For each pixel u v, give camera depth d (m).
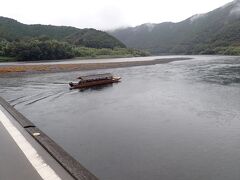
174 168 12.88
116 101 29.28
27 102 28.77
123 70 68.12
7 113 12.52
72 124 20.34
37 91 36.28
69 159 6.30
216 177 12.05
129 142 16.19
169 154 14.41
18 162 6.19
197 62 94.00
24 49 127.44
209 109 24.62
